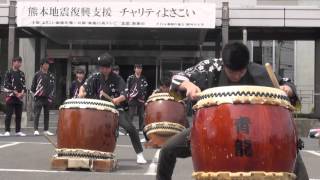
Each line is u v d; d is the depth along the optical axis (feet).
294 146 12.92
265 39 79.92
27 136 51.96
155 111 40.01
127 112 31.99
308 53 97.14
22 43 85.56
